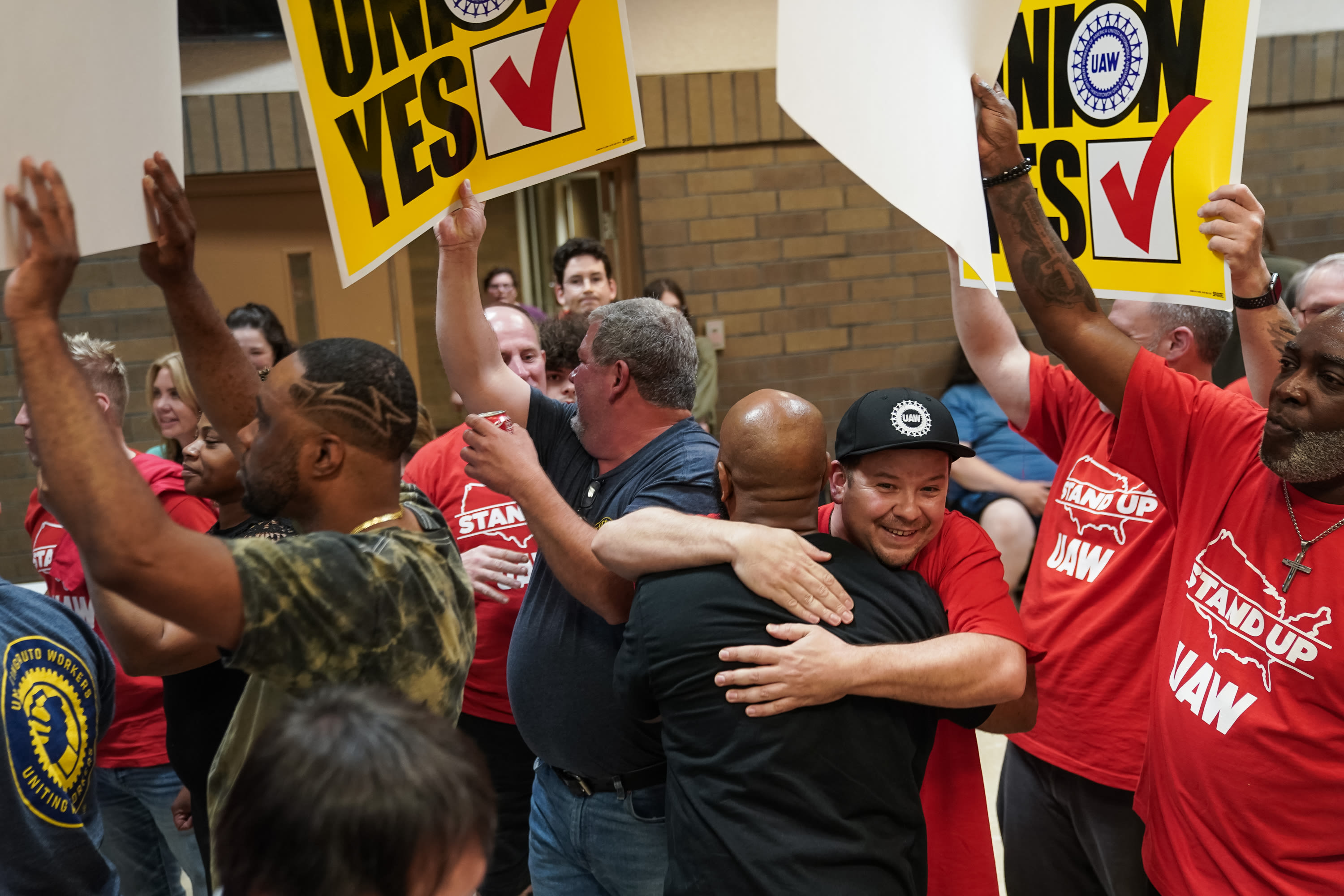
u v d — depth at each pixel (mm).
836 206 4566
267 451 1093
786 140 4484
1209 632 1326
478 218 1632
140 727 2193
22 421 1795
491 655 2178
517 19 1428
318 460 1092
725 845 1140
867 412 1241
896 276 4660
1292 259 4648
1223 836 1285
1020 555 3873
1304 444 1173
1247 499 1309
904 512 1225
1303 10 4570
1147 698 1735
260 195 4379
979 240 1201
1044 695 1881
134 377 4227
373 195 1386
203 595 913
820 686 1132
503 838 2256
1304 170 4691
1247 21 1357
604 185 4875
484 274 5637
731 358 4613
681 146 4418
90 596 1289
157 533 890
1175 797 1357
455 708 1151
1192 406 1392
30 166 889
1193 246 1469
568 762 1633
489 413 1602
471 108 1447
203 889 2271
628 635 1282
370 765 684
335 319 4578
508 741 2217
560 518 1501
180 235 1196
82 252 981
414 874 681
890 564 1270
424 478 2355
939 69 1188
